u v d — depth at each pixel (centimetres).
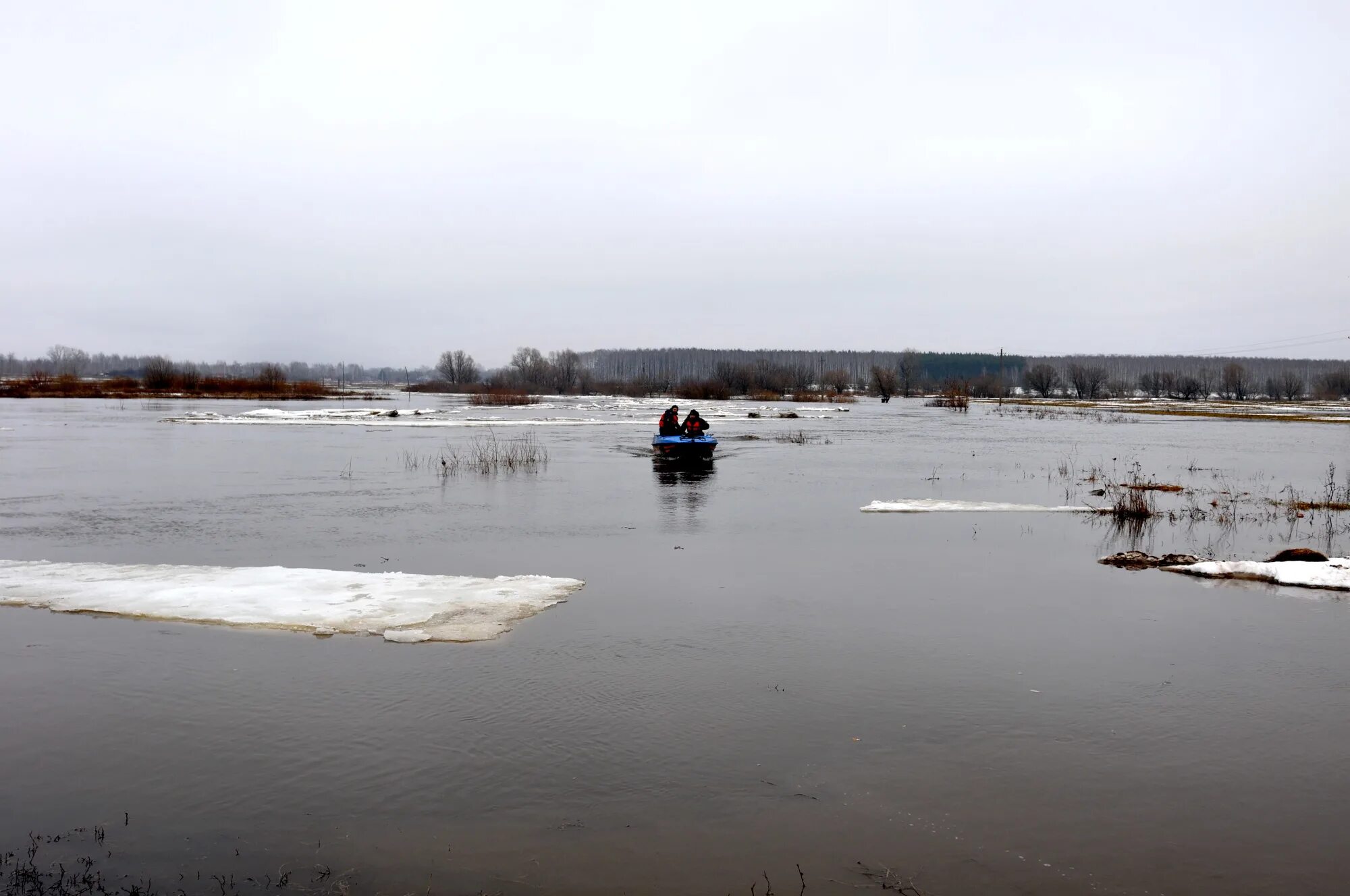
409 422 5294
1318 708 885
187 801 687
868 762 757
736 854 618
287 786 709
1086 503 2228
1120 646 1065
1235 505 2217
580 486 2509
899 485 2578
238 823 655
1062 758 770
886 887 580
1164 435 5238
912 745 791
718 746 784
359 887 575
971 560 1534
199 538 1703
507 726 819
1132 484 2633
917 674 965
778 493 2377
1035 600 1273
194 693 890
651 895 569
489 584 1295
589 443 4003
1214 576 1419
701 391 11662
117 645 1021
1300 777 742
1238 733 825
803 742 793
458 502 2184
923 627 1134
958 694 910
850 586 1343
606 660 994
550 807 678
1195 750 789
